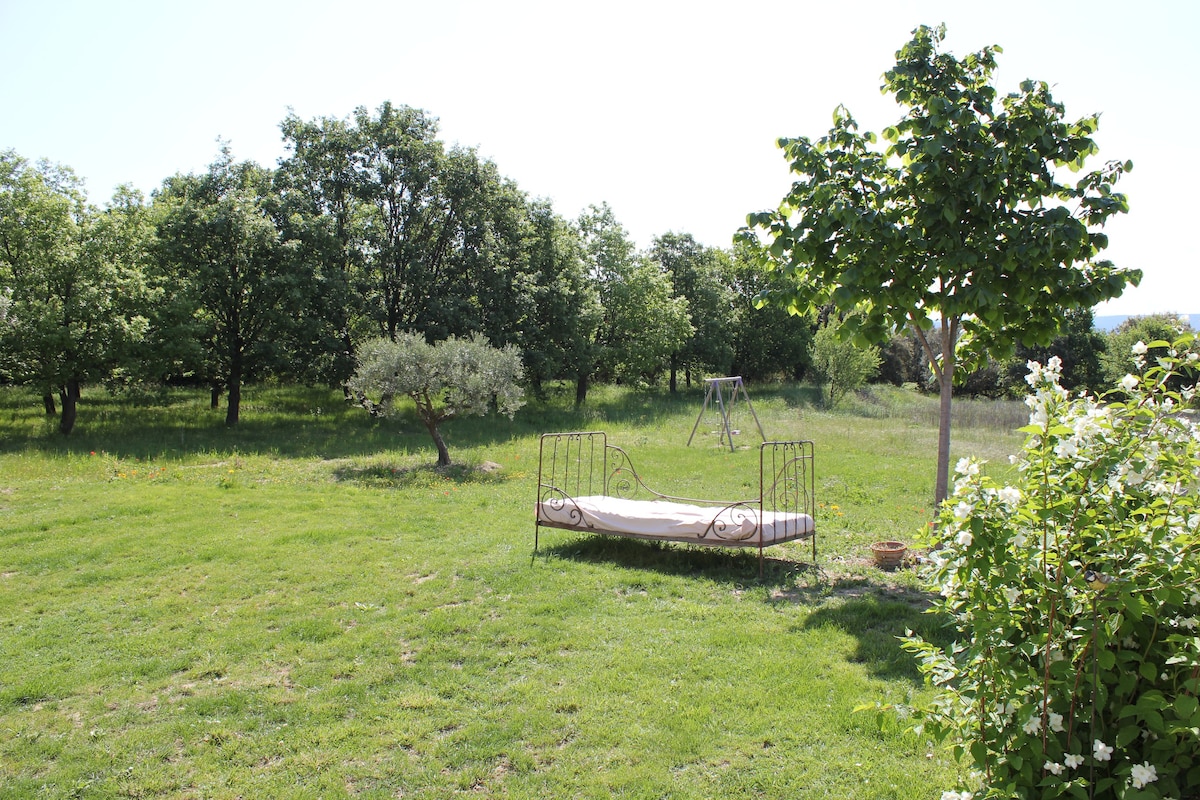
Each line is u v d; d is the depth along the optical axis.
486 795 3.54
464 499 11.20
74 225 18.33
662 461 15.56
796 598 6.48
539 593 6.58
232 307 21.41
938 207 5.88
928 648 2.85
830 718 4.17
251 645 5.43
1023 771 2.37
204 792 3.59
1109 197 5.68
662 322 33.38
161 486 11.87
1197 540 2.28
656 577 7.03
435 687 4.71
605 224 34.50
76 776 3.75
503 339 25.38
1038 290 5.92
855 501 10.88
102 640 5.57
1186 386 2.69
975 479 2.59
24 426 19.45
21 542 8.36
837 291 5.97
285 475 13.52
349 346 23.73
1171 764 2.22
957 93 6.06
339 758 3.88
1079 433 2.38
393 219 26.12
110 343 18.25
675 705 4.38
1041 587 2.41
